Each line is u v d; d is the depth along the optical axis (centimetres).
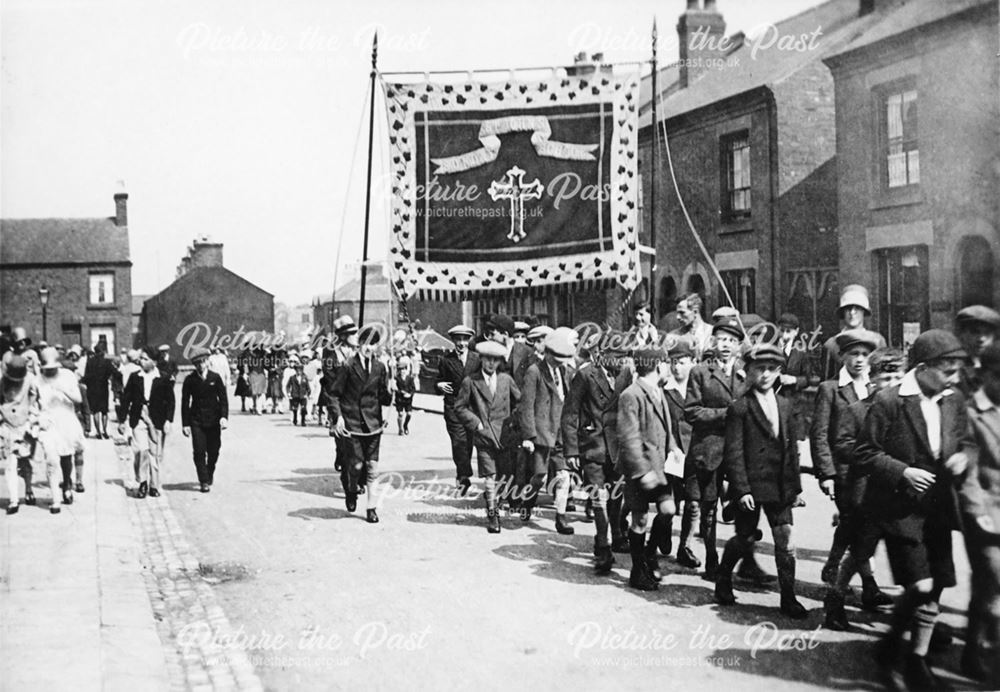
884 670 485
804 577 680
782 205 1681
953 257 1337
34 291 3694
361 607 621
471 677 494
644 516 650
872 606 602
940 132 1344
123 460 1267
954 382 508
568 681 486
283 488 1161
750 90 1697
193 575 712
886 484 492
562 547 795
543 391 866
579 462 727
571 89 1116
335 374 1008
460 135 1120
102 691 457
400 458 1412
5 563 716
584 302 2009
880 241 1445
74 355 2044
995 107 1285
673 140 1942
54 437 950
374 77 1106
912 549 483
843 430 582
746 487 583
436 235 1127
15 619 569
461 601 631
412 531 870
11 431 935
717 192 1819
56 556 745
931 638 534
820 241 1698
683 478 704
